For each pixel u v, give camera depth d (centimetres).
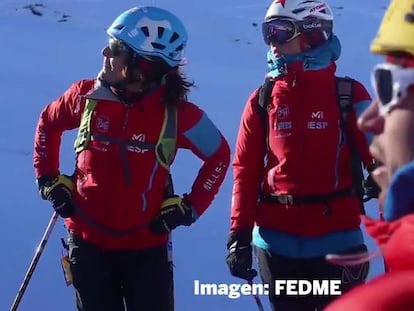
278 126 374
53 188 381
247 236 381
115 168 373
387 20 132
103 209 375
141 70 370
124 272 386
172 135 376
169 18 374
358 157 373
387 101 128
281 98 374
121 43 370
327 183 371
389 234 124
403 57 129
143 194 374
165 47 369
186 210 382
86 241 381
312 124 369
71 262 383
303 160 370
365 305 115
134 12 374
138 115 373
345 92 371
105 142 374
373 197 372
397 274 118
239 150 384
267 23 374
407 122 126
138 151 372
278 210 377
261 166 384
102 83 379
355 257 155
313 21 370
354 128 369
